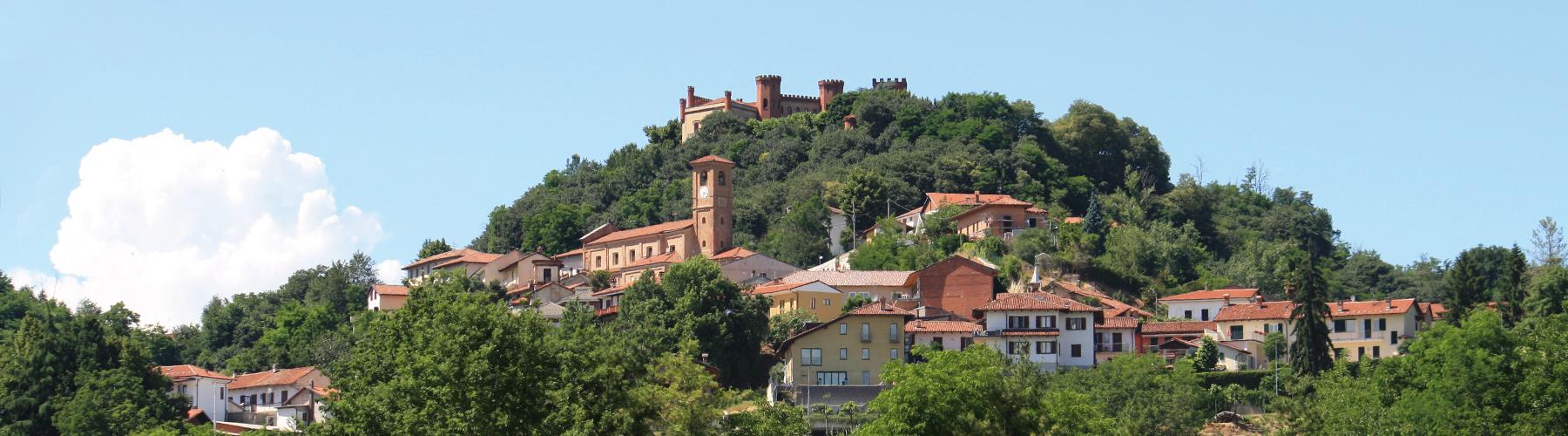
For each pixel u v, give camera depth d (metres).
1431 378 113.94
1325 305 154.00
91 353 158.75
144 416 151.12
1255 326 168.88
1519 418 105.12
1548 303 164.25
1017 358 146.62
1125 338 164.25
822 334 161.00
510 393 83.88
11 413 150.62
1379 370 120.75
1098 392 135.75
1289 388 144.50
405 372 85.81
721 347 163.88
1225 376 153.00
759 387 166.75
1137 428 119.69
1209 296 185.75
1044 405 101.94
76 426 146.12
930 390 96.50
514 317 88.81
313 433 87.75
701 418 95.81
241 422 174.38
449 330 86.25
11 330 196.62
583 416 83.06
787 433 101.38
